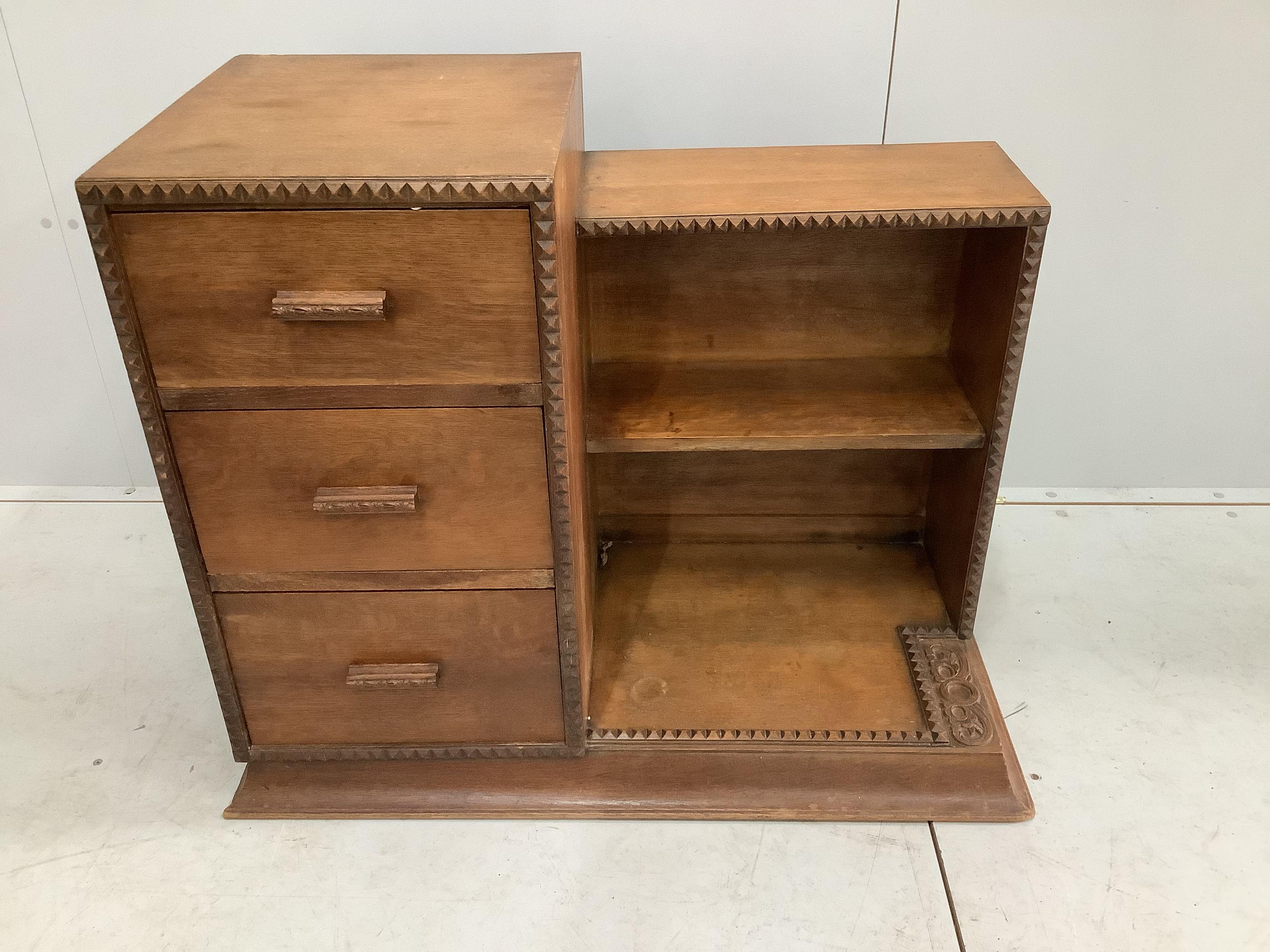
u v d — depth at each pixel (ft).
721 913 4.12
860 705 4.79
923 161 4.54
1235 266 5.77
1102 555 6.11
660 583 5.57
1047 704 5.08
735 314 5.11
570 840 4.45
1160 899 4.15
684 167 4.59
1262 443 6.40
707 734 4.62
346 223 3.33
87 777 4.78
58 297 6.04
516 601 4.13
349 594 4.13
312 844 4.46
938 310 5.09
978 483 4.64
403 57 4.75
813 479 5.69
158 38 5.30
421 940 4.04
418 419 3.72
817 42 5.21
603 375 5.08
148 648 5.55
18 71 5.37
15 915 4.14
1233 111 5.32
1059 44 5.18
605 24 5.19
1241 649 5.41
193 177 3.24
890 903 4.15
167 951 4.00
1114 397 6.28
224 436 3.76
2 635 5.63
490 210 3.29
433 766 4.60
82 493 6.80
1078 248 5.77
